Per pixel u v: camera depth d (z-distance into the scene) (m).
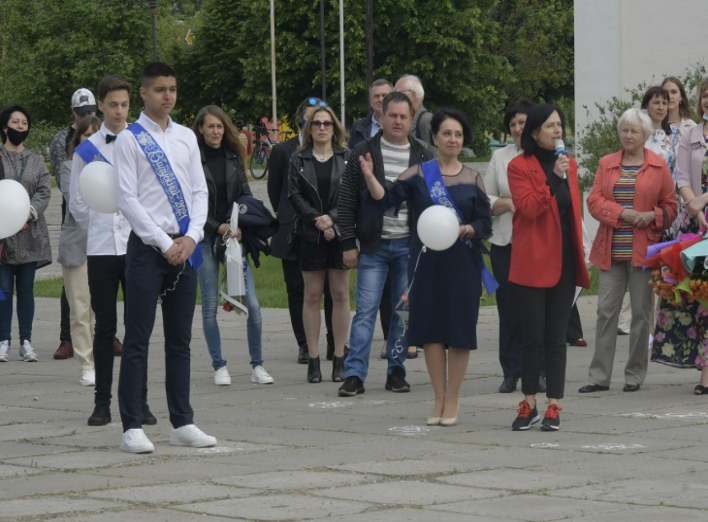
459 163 10.21
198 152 9.19
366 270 11.76
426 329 9.91
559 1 85.38
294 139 14.09
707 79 12.00
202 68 81.31
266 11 71.94
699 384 11.55
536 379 9.76
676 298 11.20
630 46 25.64
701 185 11.91
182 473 8.04
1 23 83.38
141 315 8.91
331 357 14.26
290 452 8.78
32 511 6.96
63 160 13.73
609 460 8.32
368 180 10.19
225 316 18.80
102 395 10.23
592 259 11.74
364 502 7.09
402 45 71.12
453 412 10.02
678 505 6.93
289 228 13.86
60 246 12.55
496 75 74.75
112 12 80.31
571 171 9.68
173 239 8.96
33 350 14.74
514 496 7.21
